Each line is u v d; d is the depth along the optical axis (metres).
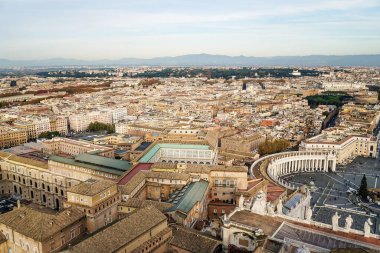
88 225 159.38
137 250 129.38
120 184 197.50
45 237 134.50
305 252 105.31
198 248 137.00
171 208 169.50
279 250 111.25
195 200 182.62
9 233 144.75
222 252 135.25
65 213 151.00
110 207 171.12
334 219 130.38
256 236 123.62
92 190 161.75
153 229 138.62
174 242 142.38
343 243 120.31
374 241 121.88
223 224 134.88
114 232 127.81
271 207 146.12
